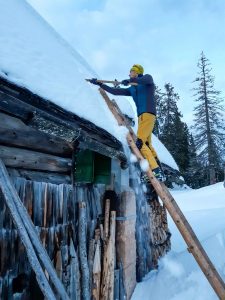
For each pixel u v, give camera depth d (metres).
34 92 2.58
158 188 4.36
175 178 9.33
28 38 3.61
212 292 6.05
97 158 4.95
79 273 4.24
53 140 4.04
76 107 3.24
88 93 4.21
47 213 3.70
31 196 3.45
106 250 4.99
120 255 5.39
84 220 4.47
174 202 4.35
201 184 40.72
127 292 5.48
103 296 4.73
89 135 3.50
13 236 3.10
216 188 26.11
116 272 5.16
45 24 6.86
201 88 35.81
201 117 35.31
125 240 5.43
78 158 4.51
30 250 2.70
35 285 3.33
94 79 5.14
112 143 4.04
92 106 3.92
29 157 3.58
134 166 6.41
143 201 7.43
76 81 4.13
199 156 35.25
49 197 3.77
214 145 34.38
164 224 9.28
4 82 2.31
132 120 7.96
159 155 7.79
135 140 4.94
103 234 5.07
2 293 2.91
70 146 4.39
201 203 20.50
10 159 3.29
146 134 4.76
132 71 5.23
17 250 3.14
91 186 5.00
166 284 6.49
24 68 2.85
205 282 6.44
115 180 5.41
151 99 4.90
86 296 4.26
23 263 3.21
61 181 4.16
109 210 5.34
